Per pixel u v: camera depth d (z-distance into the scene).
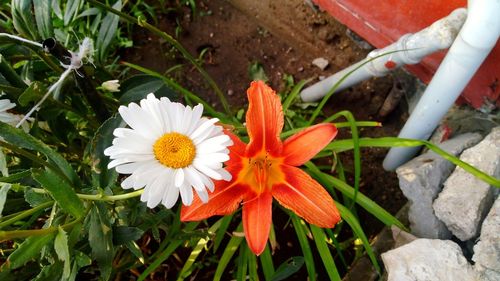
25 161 0.29
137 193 0.24
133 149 0.21
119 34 0.46
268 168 0.27
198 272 0.39
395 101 0.43
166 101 0.22
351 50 0.47
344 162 0.43
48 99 0.28
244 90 0.47
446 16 0.33
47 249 0.24
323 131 0.26
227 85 0.47
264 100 0.25
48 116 0.29
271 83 0.47
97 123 0.34
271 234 0.35
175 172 0.22
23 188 0.24
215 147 0.22
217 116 0.38
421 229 0.36
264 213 0.25
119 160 0.21
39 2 0.28
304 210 0.25
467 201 0.33
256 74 0.47
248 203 0.26
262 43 0.48
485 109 0.37
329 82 0.42
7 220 0.23
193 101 0.45
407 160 0.41
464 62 0.31
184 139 0.21
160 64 0.47
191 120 0.22
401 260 0.32
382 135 0.45
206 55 0.48
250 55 0.48
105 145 0.26
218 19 0.49
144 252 0.39
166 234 0.37
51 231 0.22
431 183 0.35
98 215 0.25
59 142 0.33
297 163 0.26
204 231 0.35
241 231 0.36
